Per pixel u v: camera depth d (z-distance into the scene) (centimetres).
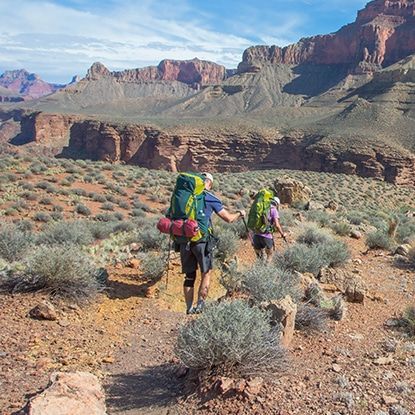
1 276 762
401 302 896
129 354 577
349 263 1262
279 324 566
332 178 8038
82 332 629
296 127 14475
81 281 741
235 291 802
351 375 509
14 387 453
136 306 760
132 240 1484
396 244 1638
